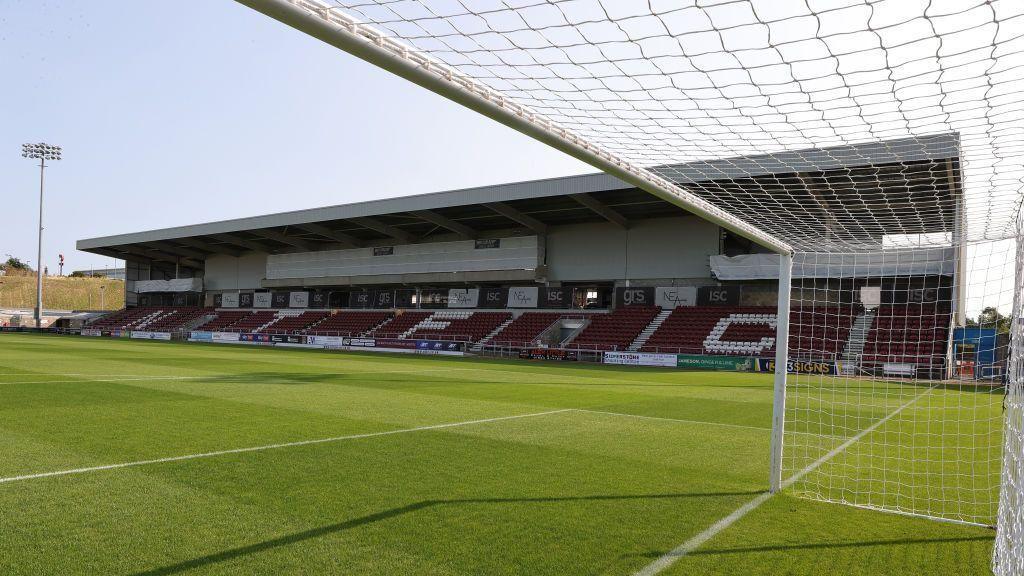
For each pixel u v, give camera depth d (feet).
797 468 18.22
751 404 34.76
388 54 8.48
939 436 24.82
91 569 9.31
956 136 13.33
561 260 96.89
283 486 14.21
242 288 139.33
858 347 58.85
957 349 39.63
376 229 104.73
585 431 23.41
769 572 9.92
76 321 156.56
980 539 11.91
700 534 11.68
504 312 102.22
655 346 79.61
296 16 7.67
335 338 106.73
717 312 82.48
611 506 13.34
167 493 13.41
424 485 14.64
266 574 9.27
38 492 13.25
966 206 17.16
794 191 16.69
